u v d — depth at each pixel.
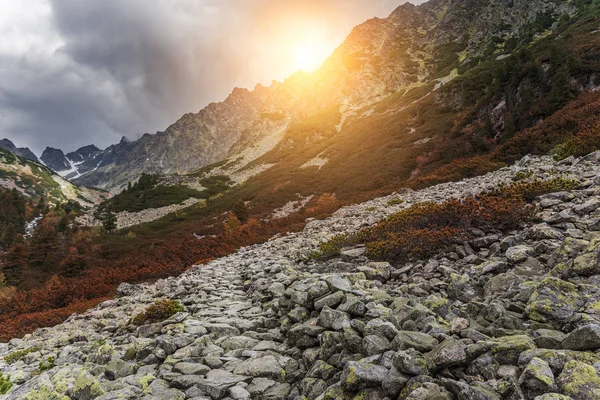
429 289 6.80
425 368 3.77
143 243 44.47
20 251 37.28
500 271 6.58
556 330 4.21
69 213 84.00
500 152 24.88
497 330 4.37
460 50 119.31
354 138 74.81
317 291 6.93
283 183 61.25
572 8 92.38
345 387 4.01
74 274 33.19
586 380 2.94
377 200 25.95
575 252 5.81
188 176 117.19
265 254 17.67
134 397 4.70
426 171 35.59
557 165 15.60
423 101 68.56
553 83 31.97
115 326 9.79
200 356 6.28
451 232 8.80
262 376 5.36
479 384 3.38
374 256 9.63
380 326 4.81
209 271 15.55
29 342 10.06
